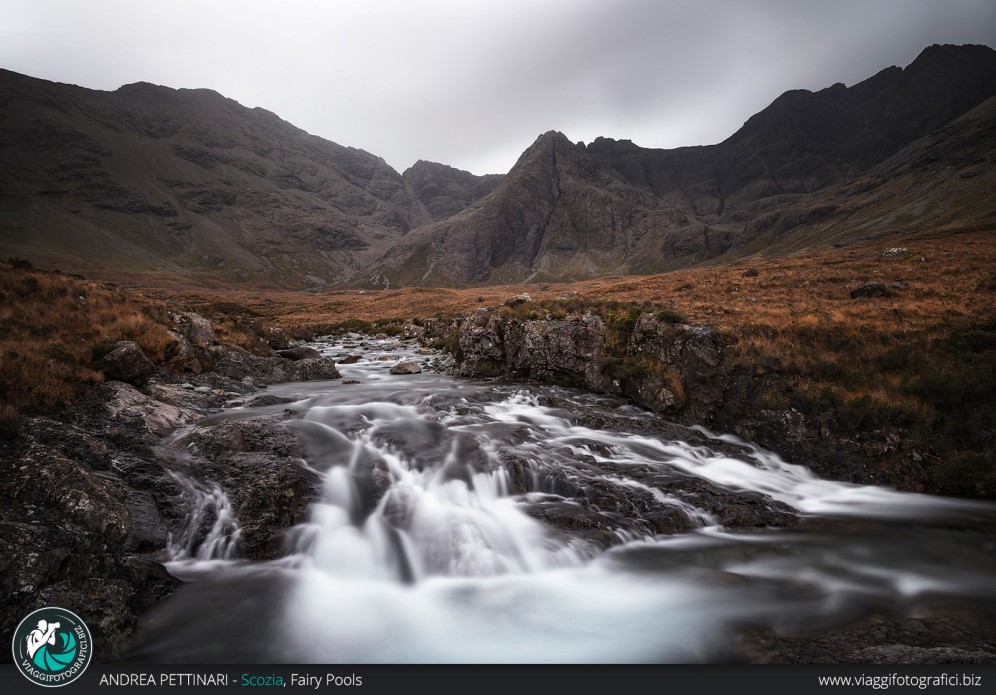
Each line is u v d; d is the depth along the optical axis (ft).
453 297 404.57
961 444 45.78
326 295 598.34
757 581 29.63
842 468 48.80
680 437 54.34
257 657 22.88
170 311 81.41
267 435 42.57
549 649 24.02
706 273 246.06
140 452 37.06
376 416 53.78
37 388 40.60
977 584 29.09
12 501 26.89
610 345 74.74
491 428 50.65
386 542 32.32
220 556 30.04
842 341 61.05
